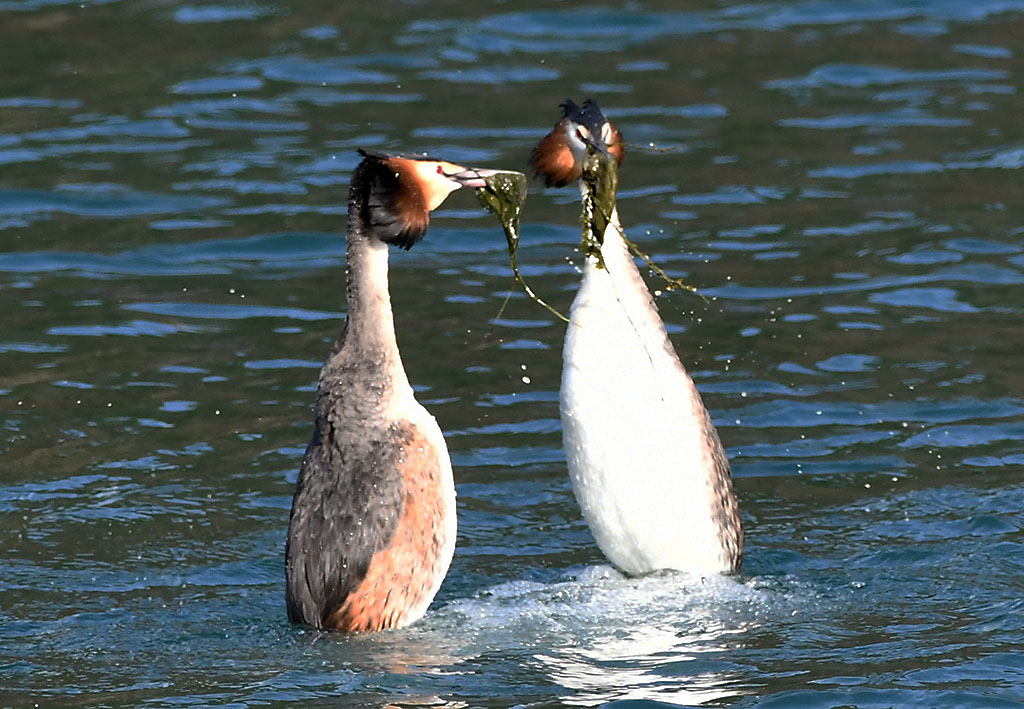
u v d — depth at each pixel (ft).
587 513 34.42
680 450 33.65
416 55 75.46
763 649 30.60
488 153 62.75
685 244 56.24
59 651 30.76
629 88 71.36
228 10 81.76
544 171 34.91
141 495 39.11
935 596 33.24
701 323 50.16
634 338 33.65
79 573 34.99
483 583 34.30
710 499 34.09
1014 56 75.20
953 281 52.90
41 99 69.92
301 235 57.16
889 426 43.09
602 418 33.50
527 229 58.34
